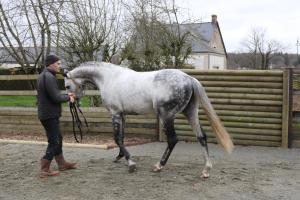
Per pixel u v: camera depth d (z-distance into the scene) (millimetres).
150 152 8500
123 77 6977
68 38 12031
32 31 12789
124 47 13234
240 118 9156
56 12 12133
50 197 5629
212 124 6500
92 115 10391
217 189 5875
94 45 11984
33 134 10820
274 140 9016
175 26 17609
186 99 6441
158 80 6520
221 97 9242
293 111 9023
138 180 6363
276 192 5734
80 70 7363
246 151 8570
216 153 8367
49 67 6590
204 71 9305
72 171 6980
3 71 21438
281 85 8859
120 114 7070
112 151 8703
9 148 9180
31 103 17516
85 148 9055
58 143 6691
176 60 15445
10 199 5582
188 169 7008
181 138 9602
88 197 5598
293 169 7031
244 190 5828
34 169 7199
